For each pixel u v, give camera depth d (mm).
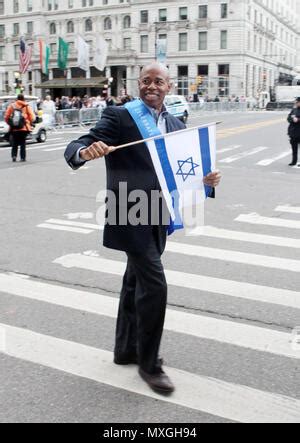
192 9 70062
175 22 70875
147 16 72750
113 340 4031
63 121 28125
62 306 4676
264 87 79250
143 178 3156
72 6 77625
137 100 3264
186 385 3395
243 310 4598
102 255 6148
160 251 3285
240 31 68062
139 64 73938
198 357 3773
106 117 3125
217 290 5062
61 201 9320
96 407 3148
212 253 6281
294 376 3523
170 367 3627
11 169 13305
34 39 79625
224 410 3129
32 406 3156
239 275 5504
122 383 3408
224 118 38125
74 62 77062
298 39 104625
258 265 5844
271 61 83750
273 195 10055
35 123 20359
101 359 3732
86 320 4387
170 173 3207
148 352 3320
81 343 3980
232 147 18938
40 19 78938
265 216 8289
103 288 5105
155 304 3201
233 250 6426
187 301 4785
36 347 3910
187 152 3244
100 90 77125
